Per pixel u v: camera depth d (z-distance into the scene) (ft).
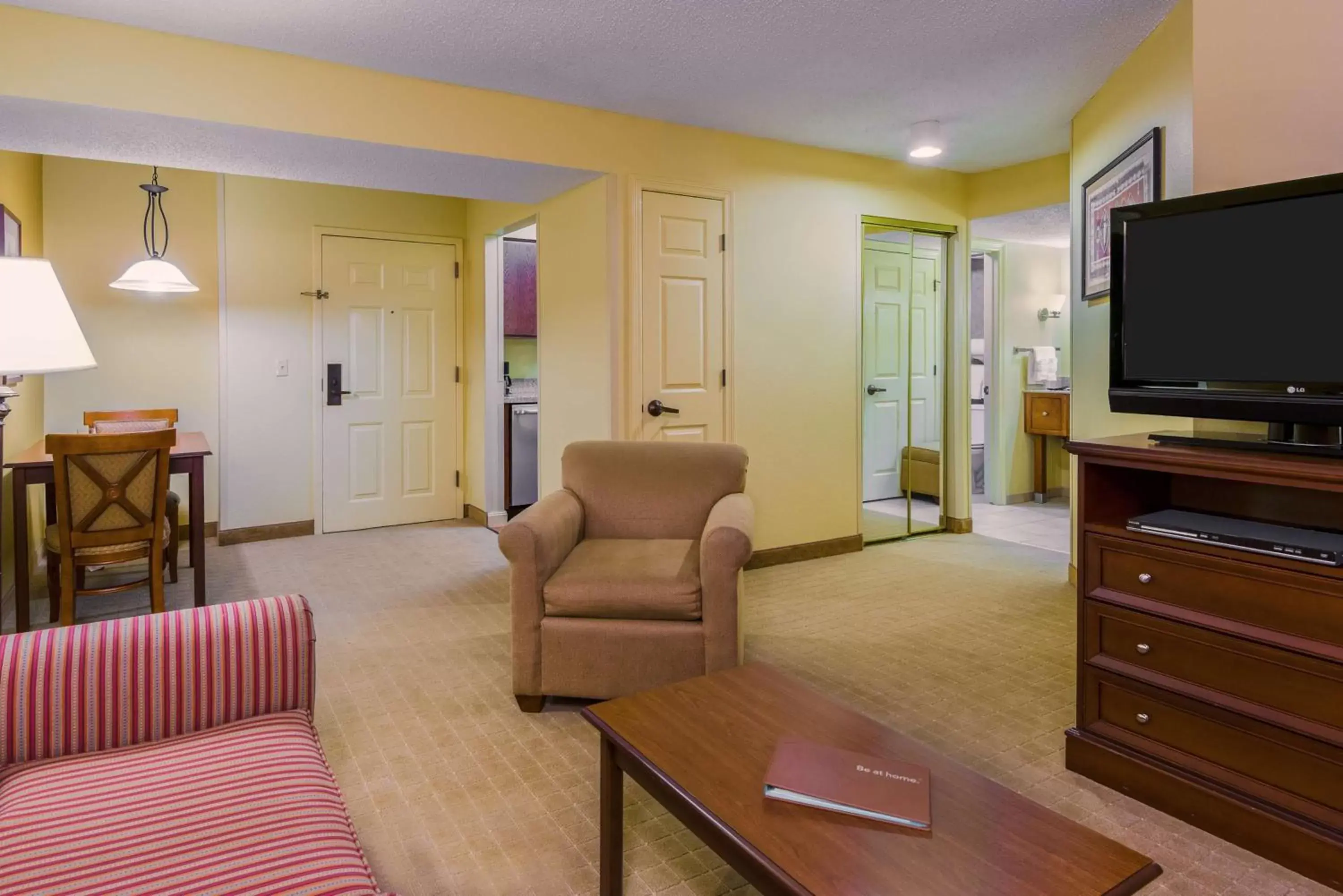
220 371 15.87
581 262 13.16
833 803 4.08
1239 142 7.04
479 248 17.52
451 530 17.29
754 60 10.23
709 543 7.88
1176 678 6.24
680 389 13.10
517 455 18.24
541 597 8.18
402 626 11.02
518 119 11.41
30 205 13.42
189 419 15.78
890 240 15.79
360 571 13.98
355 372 17.15
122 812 3.81
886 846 3.78
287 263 16.34
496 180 12.59
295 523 16.67
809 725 5.08
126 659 4.65
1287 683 5.61
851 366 14.99
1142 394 6.99
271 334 16.26
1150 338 6.93
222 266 15.74
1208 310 6.54
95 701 4.55
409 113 10.63
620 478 9.86
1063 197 14.66
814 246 14.38
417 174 12.09
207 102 9.44
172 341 15.53
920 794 4.17
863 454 15.64
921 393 16.56
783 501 14.29
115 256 14.98
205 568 13.93
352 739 7.68
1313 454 5.74
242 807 3.87
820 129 13.16
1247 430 7.98
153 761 4.36
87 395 14.87
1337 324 5.84
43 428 14.29
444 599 12.30
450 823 6.28
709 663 7.93
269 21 8.95
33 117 9.27
